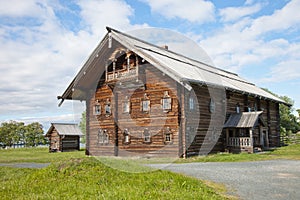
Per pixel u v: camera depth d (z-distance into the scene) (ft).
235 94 60.80
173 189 19.99
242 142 53.88
